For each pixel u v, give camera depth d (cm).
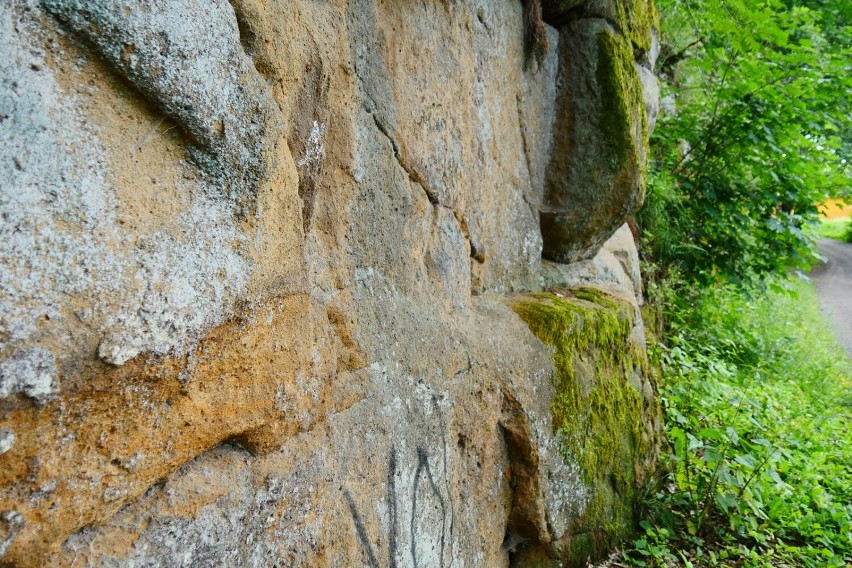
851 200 529
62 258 65
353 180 144
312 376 117
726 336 516
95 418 72
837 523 298
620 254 385
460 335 190
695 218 518
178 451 85
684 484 287
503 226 245
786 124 466
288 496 107
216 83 82
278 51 101
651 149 546
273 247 98
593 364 259
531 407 212
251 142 89
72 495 70
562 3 273
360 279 147
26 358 62
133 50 72
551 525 221
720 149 501
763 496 291
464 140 206
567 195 287
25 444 65
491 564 200
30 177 62
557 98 285
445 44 191
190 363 83
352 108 144
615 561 252
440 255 189
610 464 263
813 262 644
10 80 62
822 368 592
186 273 80
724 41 500
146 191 75
